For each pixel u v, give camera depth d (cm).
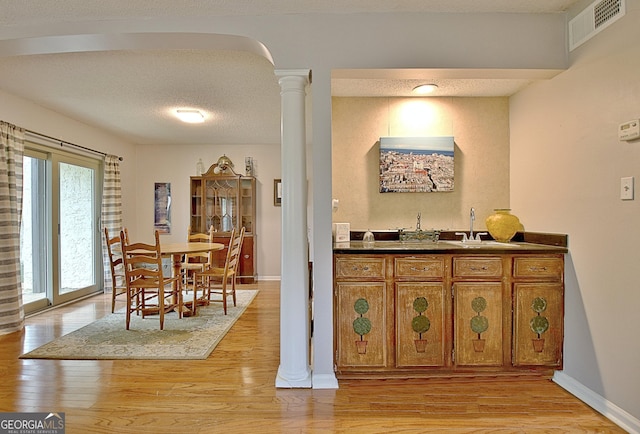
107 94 371
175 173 619
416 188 311
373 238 298
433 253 243
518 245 267
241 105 407
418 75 241
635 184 187
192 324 374
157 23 227
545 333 245
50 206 437
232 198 596
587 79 218
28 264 418
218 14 228
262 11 226
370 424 195
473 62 232
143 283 362
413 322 244
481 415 204
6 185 349
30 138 395
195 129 515
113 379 248
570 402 219
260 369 264
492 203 315
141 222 616
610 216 203
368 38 232
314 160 233
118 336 336
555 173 252
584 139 222
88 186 510
